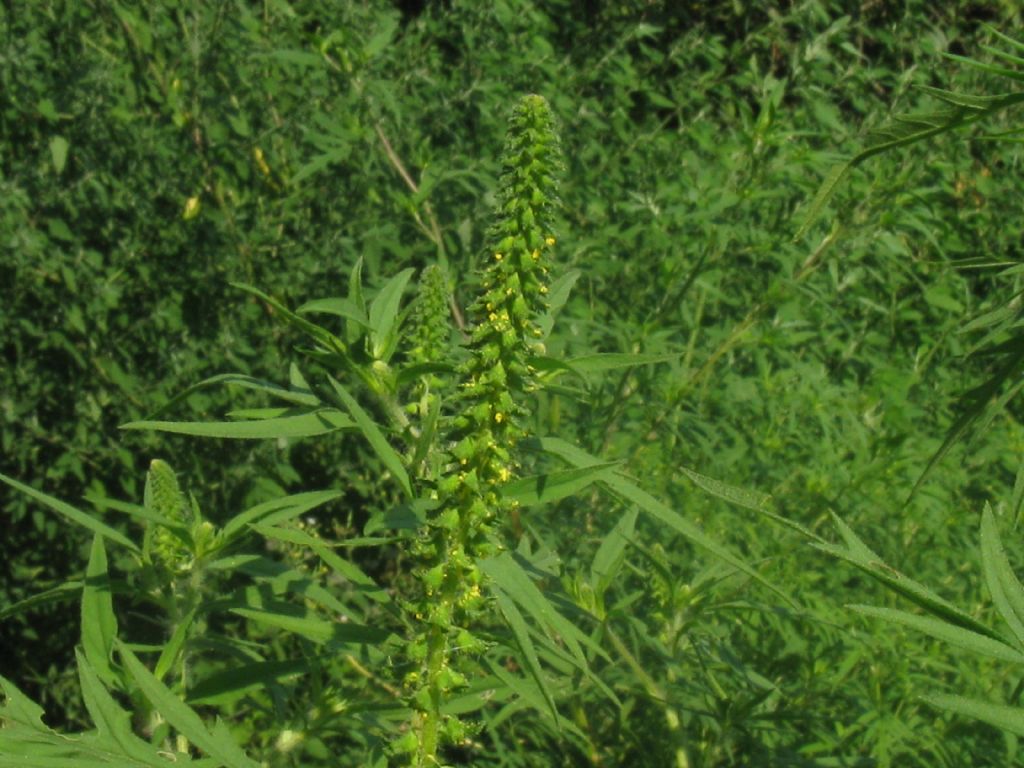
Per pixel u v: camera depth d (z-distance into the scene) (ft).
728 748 10.68
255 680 6.89
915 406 15.65
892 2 20.56
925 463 13.75
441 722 6.00
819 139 18.26
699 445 13.82
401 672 6.07
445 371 6.53
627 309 16.62
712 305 16.38
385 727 7.61
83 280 16.40
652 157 19.03
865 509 13.24
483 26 19.30
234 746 5.41
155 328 17.07
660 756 10.96
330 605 7.09
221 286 16.99
